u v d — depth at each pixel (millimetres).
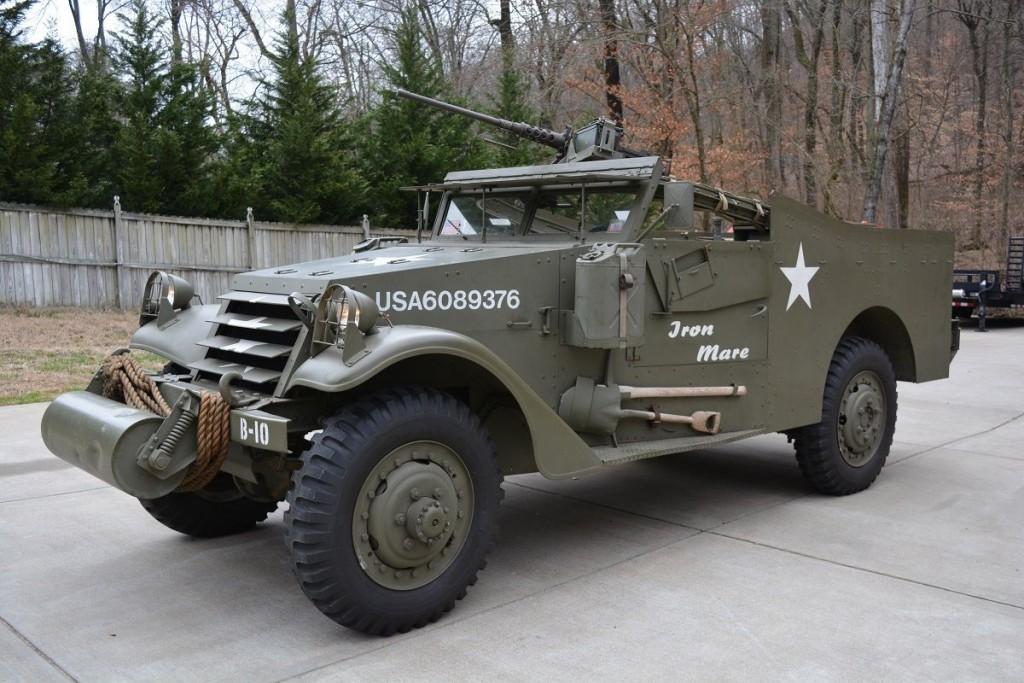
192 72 15172
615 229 4652
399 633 3596
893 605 3881
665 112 14711
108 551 4582
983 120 26078
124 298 13734
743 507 5445
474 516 3746
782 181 19094
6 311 12375
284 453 3898
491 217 5145
